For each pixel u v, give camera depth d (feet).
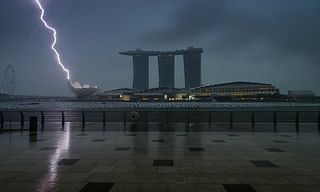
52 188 22.66
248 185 23.53
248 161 32.91
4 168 29.32
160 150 40.40
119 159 33.96
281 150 40.63
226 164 31.30
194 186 23.25
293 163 31.81
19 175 26.58
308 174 27.04
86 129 71.92
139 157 35.19
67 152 38.68
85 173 27.30
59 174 26.91
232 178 25.64
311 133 63.67
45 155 36.47
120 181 24.62
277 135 59.77
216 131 67.82
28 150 40.27
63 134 60.80
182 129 72.33
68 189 22.40
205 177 25.94
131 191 21.91
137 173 27.32
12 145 45.03
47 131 66.85
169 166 30.30
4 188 22.70
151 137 55.83
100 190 22.15
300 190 22.25
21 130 69.00
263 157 35.32
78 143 47.26
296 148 42.47
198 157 35.27
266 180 25.00
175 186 23.22
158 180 24.94
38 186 23.20
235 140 51.65
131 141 49.85
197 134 61.46
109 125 83.66
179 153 38.04
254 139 53.16
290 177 25.98
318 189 22.48
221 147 43.32
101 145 45.09
